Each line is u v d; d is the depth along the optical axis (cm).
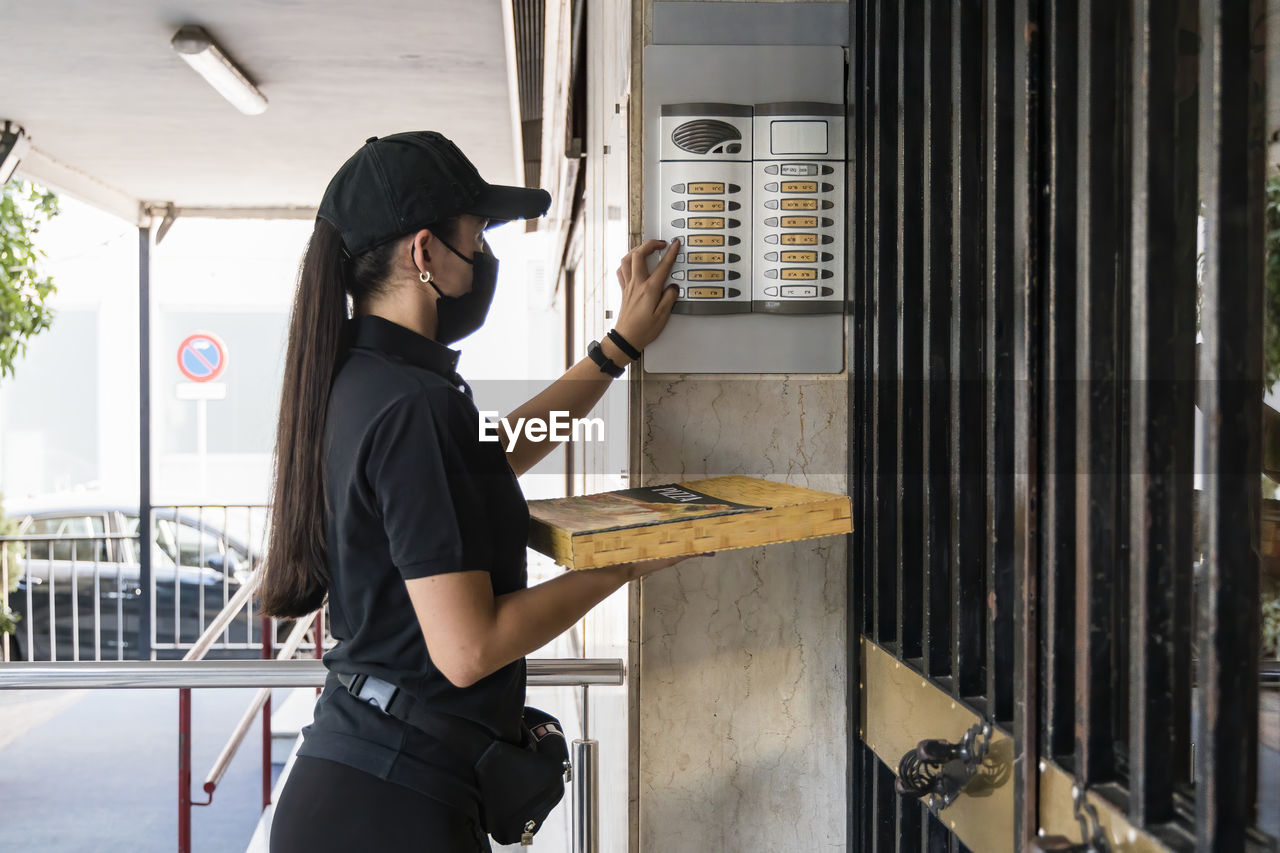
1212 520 73
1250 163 74
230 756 395
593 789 161
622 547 110
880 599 143
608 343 148
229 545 809
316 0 434
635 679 153
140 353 845
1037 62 98
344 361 124
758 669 155
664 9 150
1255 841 74
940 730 123
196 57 471
